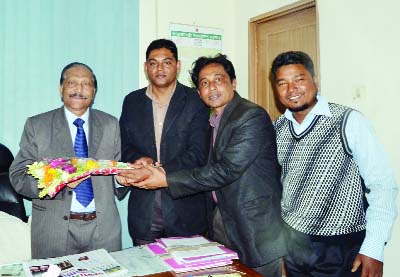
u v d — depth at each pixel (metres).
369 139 1.46
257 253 1.63
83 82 1.87
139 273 1.28
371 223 1.45
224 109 1.79
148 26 3.14
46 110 2.78
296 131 1.63
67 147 1.85
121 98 3.03
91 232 1.87
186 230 2.06
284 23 3.12
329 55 2.60
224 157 1.67
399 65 2.17
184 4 3.38
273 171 1.71
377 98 2.30
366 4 2.35
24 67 2.71
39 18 2.74
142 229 2.06
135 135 2.11
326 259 1.54
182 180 1.68
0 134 2.66
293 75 1.55
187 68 3.39
